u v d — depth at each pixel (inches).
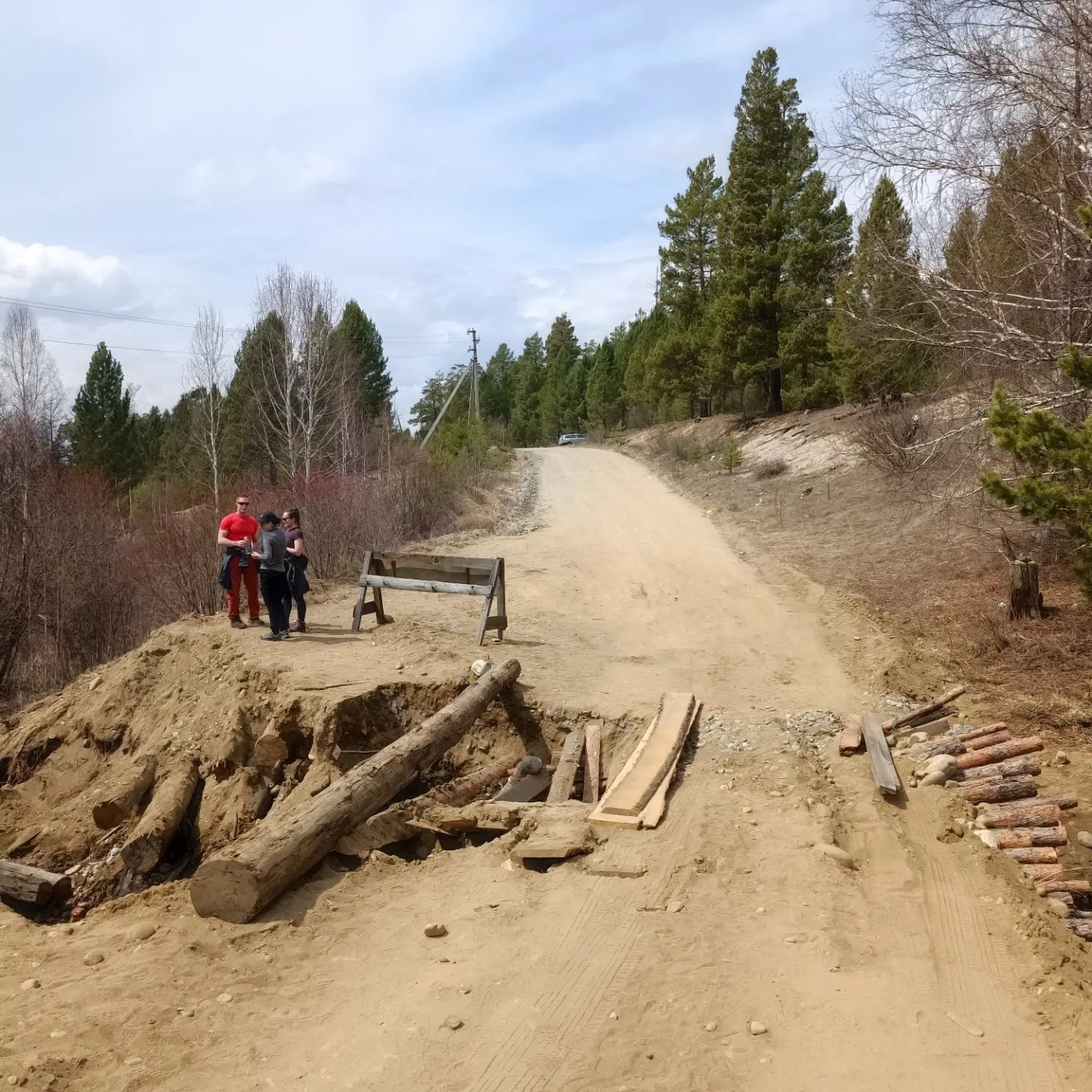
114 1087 157.2
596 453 2014.0
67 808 361.7
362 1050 167.5
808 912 216.5
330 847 249.1
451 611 557.0
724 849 249.1
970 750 321.4
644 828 261.6
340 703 352.5
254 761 357.4
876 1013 177.5
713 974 191.0
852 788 294.5
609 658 450.3
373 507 864.9
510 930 211.6
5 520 866.8
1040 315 484.1
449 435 1678.2
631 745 337.7
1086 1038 169.2
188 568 755.4
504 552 814.5
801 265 1488.7
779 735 337.1
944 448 569.0
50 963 207.6
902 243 550.6
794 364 1555.1
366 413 1787.6
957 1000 183.0
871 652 456.4
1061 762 319.9
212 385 1664.6
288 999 186.1
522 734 369.4
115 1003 183.2
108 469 2185.0
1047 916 218.7
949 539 652.7
